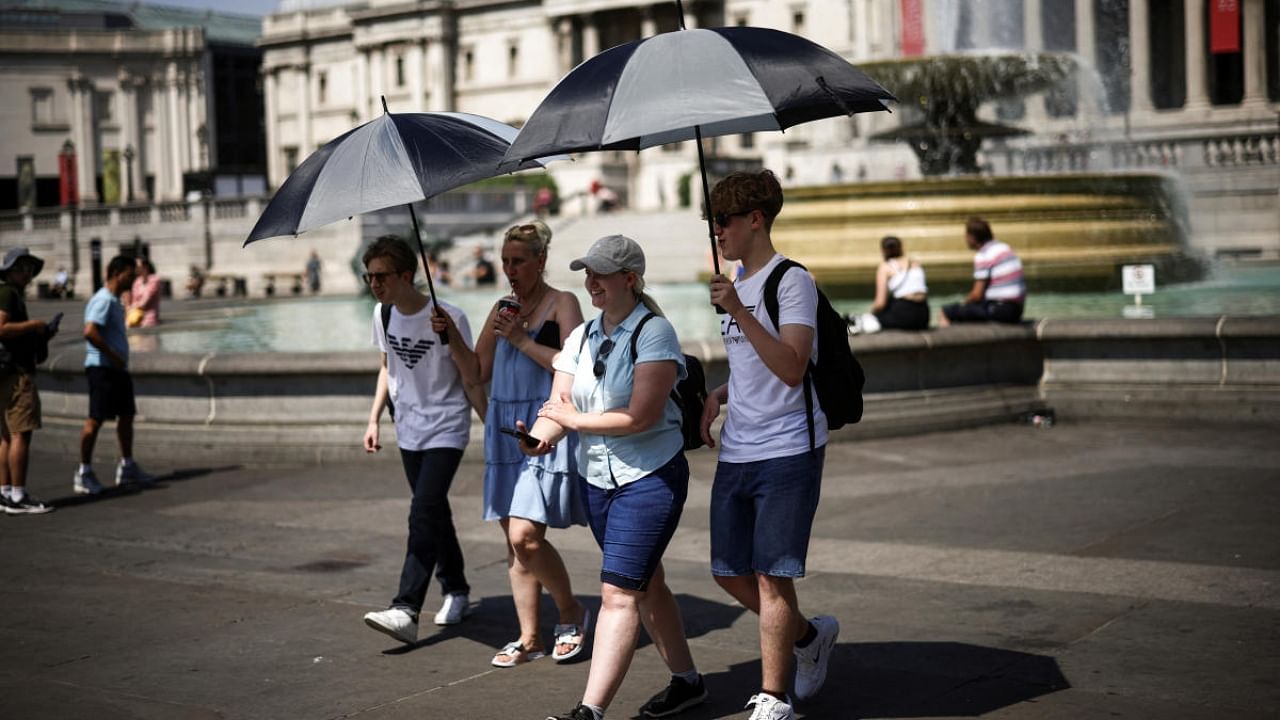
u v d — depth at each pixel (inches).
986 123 1050.7
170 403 552.7
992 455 492.4
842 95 212.1
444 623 310.7
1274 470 442.6
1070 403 564.4
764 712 222.7
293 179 270.7
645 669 273.1
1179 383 550.3
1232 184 1726.1
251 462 532.4
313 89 4512.8
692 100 209.3
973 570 334.6
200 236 2778.1
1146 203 939.3
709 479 469.4
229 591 345.4
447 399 299.6
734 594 236.5
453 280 2299.5
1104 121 1968.5
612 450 233.3
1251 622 282.4
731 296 216.8
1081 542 357.7
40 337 456.4
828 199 926.4
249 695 263.0
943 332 548.7
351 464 522.6
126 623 317.7
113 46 4552.2
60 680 275.1
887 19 1622.8
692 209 2546.8
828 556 355.6
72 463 560.4
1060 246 893.8
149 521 437.7
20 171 3801.7
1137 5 2439.7
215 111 4845.0
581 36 3892.7
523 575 282.2
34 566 379.9
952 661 265.7
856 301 923.4
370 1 4252.0
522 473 272.8
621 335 235.1
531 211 2753.4
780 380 223.9
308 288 2466.8
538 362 269.7
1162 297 870.4
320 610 325.4
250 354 538.3
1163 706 235.3
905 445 518.6
